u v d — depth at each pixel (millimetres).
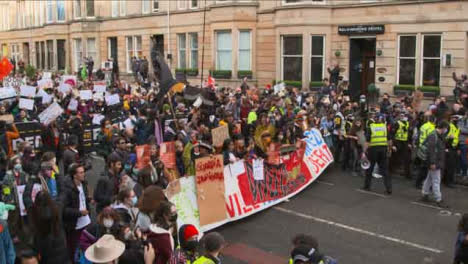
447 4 21656
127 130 13336
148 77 32344
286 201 12828
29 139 15289
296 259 5320
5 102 17891
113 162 9398
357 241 10156
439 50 22312
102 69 35344
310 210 12133
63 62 46469
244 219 11539
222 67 30297
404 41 23422
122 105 20109
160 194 6914
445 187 14172
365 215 11758
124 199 7625
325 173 15641
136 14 37344
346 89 22234
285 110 17375
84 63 38281
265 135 12820
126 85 26156
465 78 19891
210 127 15500
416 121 15219
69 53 45812
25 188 8836
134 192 8516
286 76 27031
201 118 15969
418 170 14547
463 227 7078
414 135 14945
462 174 14781
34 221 6984
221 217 10805
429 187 12781
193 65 33250
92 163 16406
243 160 11664
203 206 10438
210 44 30672
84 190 8555
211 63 30594
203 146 11195
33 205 7023
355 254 9508
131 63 37156
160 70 16000
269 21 27938
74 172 8234
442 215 11758
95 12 41719
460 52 21500
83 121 17422
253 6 28500
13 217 9477
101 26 41344
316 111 18656
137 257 5969
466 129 14773
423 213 11898
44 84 22359
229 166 11297
